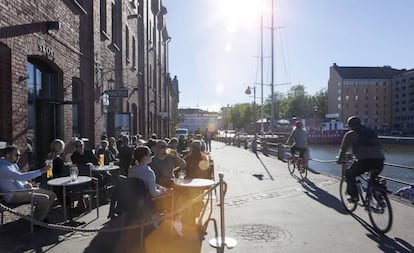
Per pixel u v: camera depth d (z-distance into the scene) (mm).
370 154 7305
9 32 7988
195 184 6805
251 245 6105
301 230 6938
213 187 6113
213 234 6688
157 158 7727
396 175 23734
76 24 12250
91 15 13625
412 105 117562
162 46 37375
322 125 84812
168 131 42969
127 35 20141
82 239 6262
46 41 9812
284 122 77438
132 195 5699
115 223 7227
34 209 6859
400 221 7461
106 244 6043
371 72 127250
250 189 11281
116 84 17469
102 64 15078
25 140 8727
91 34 13641
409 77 119125
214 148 36125
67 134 11539
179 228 6531
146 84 25266
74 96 12828
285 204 9148
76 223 7137
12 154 6684
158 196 6117
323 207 8805
